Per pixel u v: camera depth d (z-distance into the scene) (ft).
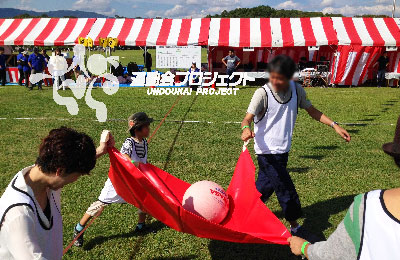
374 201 3.86
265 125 11.63
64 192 16.39
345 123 30.22
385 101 42.06
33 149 22.77
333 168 19.47
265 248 12.30
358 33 56.24
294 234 12.93
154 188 8.91
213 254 11.96
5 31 59.98
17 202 5.02
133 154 11.85
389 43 53.93
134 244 12.48
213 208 9.95
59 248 6.15
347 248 4.11
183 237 12.91
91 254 11.92
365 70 56.24
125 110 35.35
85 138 5.39
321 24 58.29
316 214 14.51
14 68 57.26
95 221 13.92
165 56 56.85
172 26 60.54
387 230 3.64
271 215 9.41
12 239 4.91
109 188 11.71
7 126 28.43
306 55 70.95
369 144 23.90
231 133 26.55
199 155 21.52
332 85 57.26
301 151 22.41
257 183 12.81
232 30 58.70
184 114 33.42
